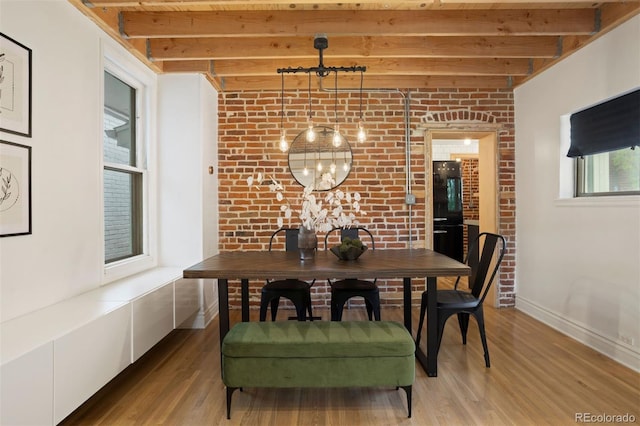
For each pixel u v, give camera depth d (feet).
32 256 6.33
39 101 6.51
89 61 7.97
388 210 12.86
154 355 9.07
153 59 10.06
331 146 12.79
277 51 9.90
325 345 6.38
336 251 8.57
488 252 8.83
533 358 8.61
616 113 8.59
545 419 6.18
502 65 11.21
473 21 8.63
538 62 11.01
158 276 9.55
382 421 6.21
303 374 6.41
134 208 10.57
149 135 10.87
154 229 11.05
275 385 6.41
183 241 11.27
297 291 9.41
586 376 7.68
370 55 9.84
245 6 8.43
